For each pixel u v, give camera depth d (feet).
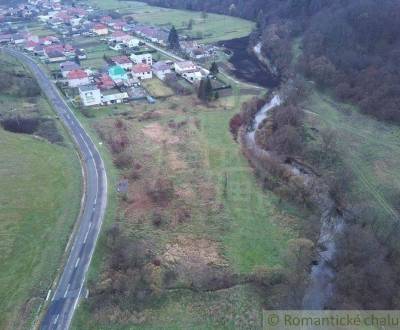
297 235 258.78
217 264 231.30
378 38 493.36
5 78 449.06
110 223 255.09
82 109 420.36
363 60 472.85
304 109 436.76
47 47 602.03
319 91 479.82
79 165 319.27
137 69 513.45
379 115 402.31
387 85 415.03
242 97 473.26
